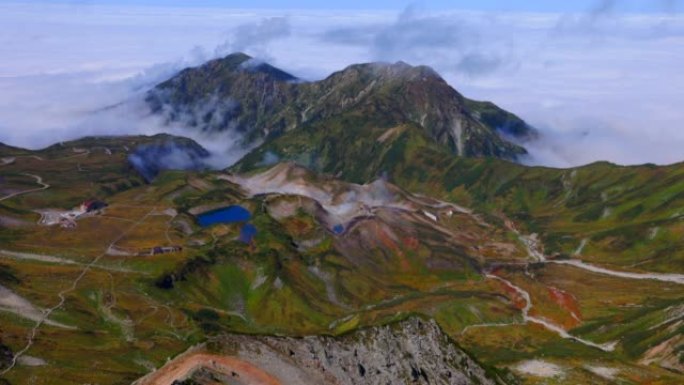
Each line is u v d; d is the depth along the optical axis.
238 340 167.50
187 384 145.88
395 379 183.62
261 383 156.62
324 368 172.25
